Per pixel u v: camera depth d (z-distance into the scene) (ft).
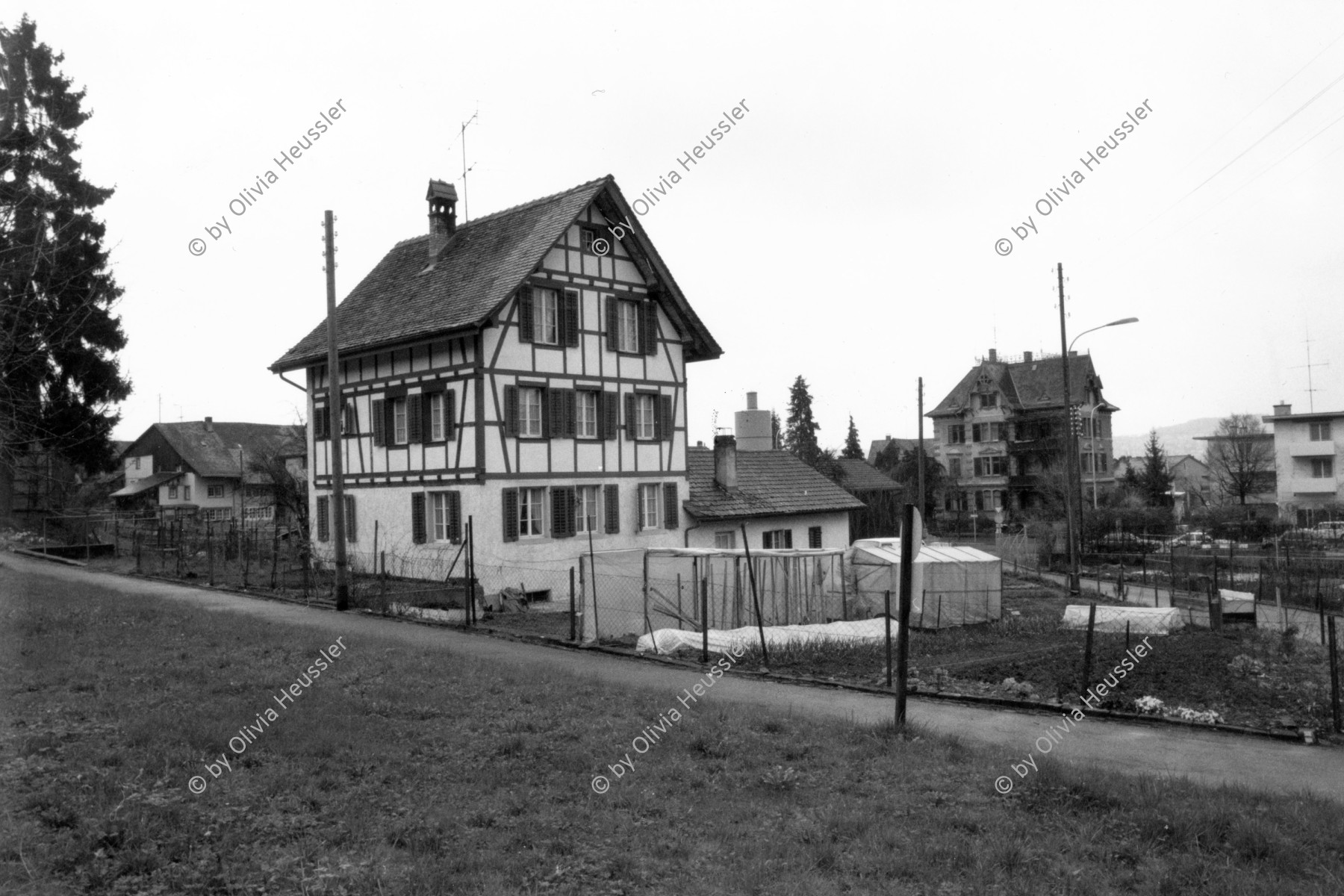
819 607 87.10
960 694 47.32
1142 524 178.19
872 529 191.72
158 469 245.45
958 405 267.39
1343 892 23.22
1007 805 28.96
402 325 103.91
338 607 76.28
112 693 37.88
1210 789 30.94
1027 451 253.44
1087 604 101.81
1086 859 25.08
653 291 113.29
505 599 92.89
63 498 130.52
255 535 120.37
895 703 44.80
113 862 21.24
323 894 20.39
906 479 246.47
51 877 20.52
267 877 21.16
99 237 96.94
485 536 96.07
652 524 113.70
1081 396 253.85
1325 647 64.95
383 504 107.55
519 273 98.12
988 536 217.77
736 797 29.17
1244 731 40.42
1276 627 79.77
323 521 115.44
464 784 28.78
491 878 21.74
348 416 112.27
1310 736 39.37
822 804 28.53
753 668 55.47
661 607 75.51
